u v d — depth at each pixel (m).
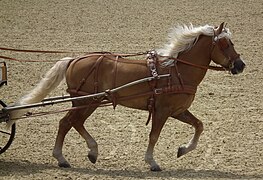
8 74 22.41
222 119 17.25
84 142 15.23
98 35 29.14
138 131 16.14
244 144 15.04
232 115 17.64
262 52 25.89
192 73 13.15
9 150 14.52
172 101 12.98
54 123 16.84
